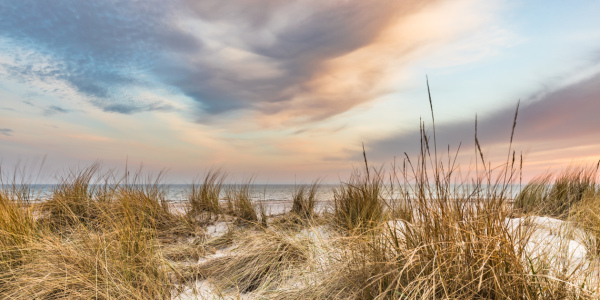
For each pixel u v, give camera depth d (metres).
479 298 1.83
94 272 2.69
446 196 2.16
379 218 3.97
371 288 2.17
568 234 3.03
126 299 2.36
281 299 2.43
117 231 3.36
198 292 2.72
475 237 2.04
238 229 4.85
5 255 3.08
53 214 4.77
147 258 2.97
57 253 2.95
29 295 2.49
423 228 2.23
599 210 3.86
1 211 3.61
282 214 5.80
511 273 1.85
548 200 5.57
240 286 2.86
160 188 5.71
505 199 2.06
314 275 2.75
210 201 5.78
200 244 4.14
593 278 2.04
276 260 3.12
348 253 2.71
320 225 4.64
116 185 5.47
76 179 5.47
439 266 1.93
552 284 1.81
